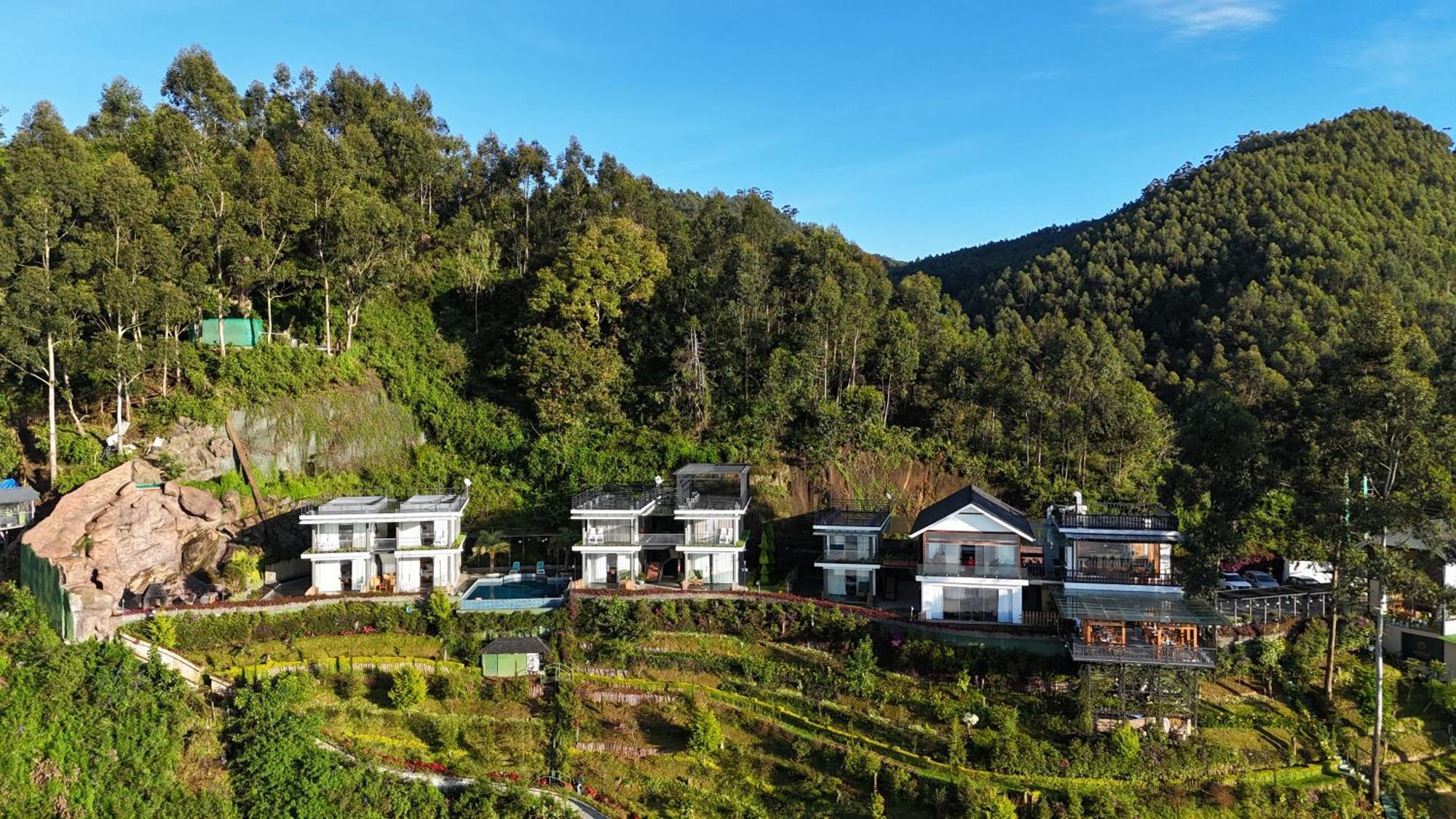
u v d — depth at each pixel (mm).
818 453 57031
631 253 66125
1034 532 49656
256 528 51875
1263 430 41500
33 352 47688
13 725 30469
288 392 57250
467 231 75312
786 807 34094
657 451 57562
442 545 47312
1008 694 38438
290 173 66688
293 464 56312
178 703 34875
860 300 64938
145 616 41875
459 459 60375
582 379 59656
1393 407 35375
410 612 43500
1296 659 40938
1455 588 35250
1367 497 35188
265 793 32500
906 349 61500
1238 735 36781
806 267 67625
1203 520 42344
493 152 82875
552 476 57500
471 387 64500
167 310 50844
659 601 44719
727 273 64188
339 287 62938
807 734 37250
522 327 63812
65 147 59438
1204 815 33219
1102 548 42000
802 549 54125
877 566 46188
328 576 46469
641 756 36438
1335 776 35281
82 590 39781
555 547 53219
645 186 85812
